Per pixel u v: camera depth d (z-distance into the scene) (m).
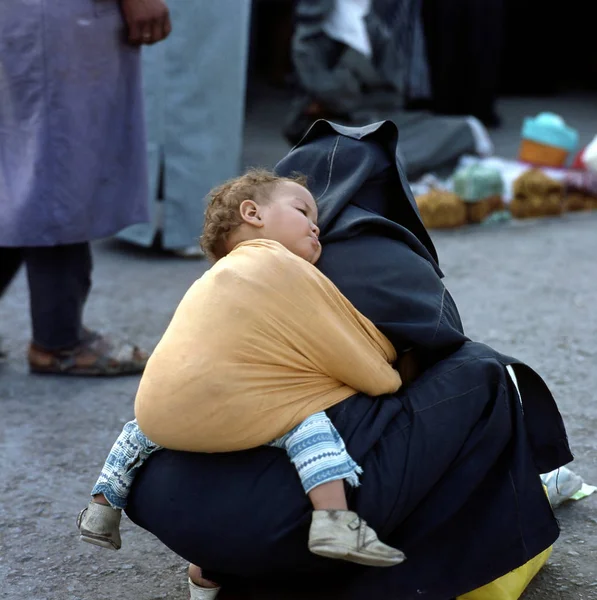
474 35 11.20
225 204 2.18
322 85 7.78
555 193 7.59
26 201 3.75
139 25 3.85
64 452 3.47
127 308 5.16
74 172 3.78
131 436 2.19
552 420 2.33
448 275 5.86
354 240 2.20
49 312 4.07
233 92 5.84
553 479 2.87
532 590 2.52
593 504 2.97
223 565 2.07
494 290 5.53
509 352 4.45
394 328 2.11
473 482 2.09
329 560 2.03
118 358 4.16
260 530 1.99
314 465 1.94
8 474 3.29
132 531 2.92
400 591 2.07
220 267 2.04
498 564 2.11
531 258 6.28
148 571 2.69
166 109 5.73
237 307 1.99
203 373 1.96
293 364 2.01
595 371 4.18
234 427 1.97
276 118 12.91
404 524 2.08
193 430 1.99
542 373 4.15
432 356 2.24
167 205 5.92
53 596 2.57
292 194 2.16
